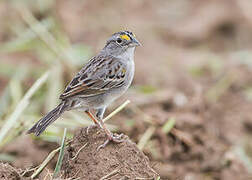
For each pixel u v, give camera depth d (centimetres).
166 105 1393
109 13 1959
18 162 1060
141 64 1683
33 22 1614
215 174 1205
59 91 1377
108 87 967
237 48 1888
